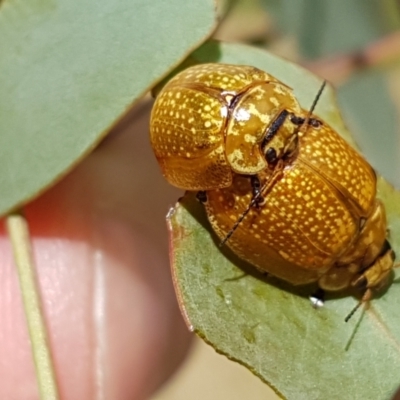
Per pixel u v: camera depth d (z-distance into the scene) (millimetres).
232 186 85
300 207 85
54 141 86
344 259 86
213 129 84
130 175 104
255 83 86
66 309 100
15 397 99
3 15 88
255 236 85
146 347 103
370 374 85
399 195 88
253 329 85
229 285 86
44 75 87
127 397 102
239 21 114
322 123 86
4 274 98
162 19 86
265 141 85
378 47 111
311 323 86
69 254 101
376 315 87
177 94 85
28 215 100
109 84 86
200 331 84
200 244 86
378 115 114
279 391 84
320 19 115
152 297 103
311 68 112
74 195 102
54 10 87
